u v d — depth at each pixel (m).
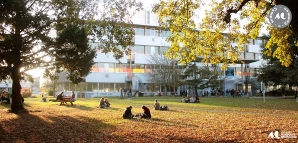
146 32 55.19
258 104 22.70
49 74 16.73
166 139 7.64
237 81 60.12
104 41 13.66
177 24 11.80
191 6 11.59
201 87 46.28
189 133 8.50
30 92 44.50
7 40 12.82
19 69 16.45
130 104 23.48
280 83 39.41
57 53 15.16
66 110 17.58
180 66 53.72
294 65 28.91
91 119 12.54
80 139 7.93
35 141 7.62
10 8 11.84
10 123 11.30
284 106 20.02
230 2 11.74
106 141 7.56
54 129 9.75
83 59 17.05
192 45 12.10
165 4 11.63
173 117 12.90
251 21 12.30
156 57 51.47
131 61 53.78
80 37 15.05
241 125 9.95
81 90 47.28
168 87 52.12
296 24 6.74
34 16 13.59
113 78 51.91
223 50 12.69
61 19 14.37
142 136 8.16
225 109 17.69
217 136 7.92
